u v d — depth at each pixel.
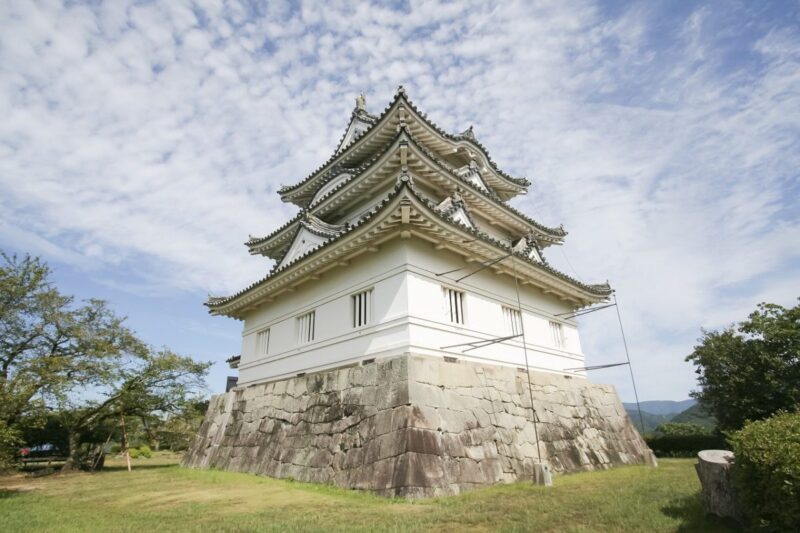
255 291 17.39
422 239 12.98
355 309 13.93
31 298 20.98
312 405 13.03
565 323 18.88
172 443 28.53
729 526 6.02
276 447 13.59
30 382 15.22
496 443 11.66
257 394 16.30
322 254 13.86
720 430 21.06
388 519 7.07
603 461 14.98
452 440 10.49
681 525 6.18
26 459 25.48
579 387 16.95
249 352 19.19
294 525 6.80
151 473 16.94
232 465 15.30
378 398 10.97
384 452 9.95
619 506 7.33
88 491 12.66
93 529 7.39
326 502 8.79
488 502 8.17
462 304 13.95
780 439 5.06
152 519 7.95
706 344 22.09
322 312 15.06
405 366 10.68
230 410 17.73
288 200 24.86
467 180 17.42
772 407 19.39
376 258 13.40
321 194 21.27
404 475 9.11
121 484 13.91
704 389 21.89
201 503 9.31
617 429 17.23
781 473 4.65
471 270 14.54
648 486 9.45
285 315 17.19
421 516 7.20
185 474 15.20
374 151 20.12
